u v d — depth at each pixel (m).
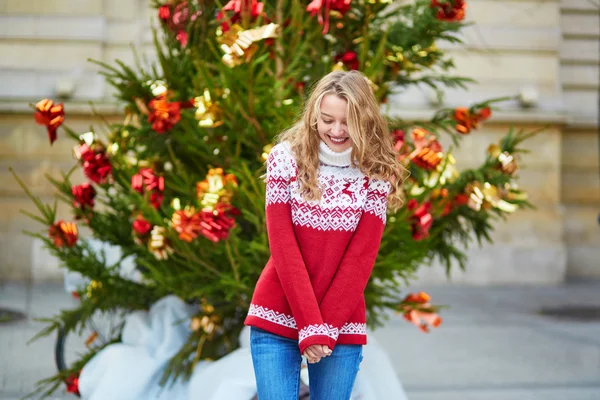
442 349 7.04
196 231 3.61
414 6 4.40
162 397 3.87
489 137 11.84
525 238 12.08
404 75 4.55
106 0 11.38
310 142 2.66
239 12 3.84
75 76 11.10
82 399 4.02
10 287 9.99
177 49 4.30
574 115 13.00
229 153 4.02
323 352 2.55
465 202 3.99
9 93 10.96
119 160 4.12
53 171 10.98
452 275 11.83
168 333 4.07
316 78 4.14
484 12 11.98
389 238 3.81
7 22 11.13
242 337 3.92
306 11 4.00
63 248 4.24
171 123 3.81
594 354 6.96
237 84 3.71
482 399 5.25
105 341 4.46
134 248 4.19
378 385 3.80
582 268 13.04
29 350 6.04
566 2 12.41
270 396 2.64
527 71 12.04
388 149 2.73
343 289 2.60
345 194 2.66
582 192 13.19
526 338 7.68
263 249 3.65
